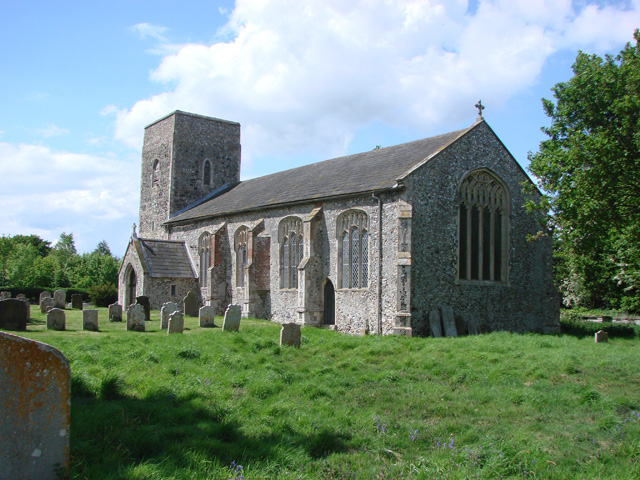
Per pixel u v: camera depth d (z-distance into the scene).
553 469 6.55
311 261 25.45
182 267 35.91
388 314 22.02
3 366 5.30
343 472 6.32
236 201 34.47
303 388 10.36
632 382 11.95
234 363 12.58
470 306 23.44
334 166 30.91
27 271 58.75
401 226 21.48
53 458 5.47
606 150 17.17
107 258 61.16
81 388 9.09
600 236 19.30
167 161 42.75
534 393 10.38
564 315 36.81
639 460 6.84
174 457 6.35
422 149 25.23
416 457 6.89
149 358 12.65
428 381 11.76
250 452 6.72
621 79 18.78
